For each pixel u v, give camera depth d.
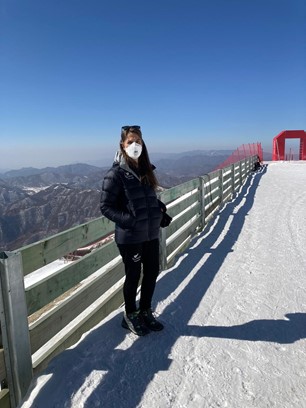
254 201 10.92
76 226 3.08
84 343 2.95
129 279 2.99
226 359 2.75
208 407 2.24
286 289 4.11
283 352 2.84
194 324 3.31
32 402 2.28
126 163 2.79
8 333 2.24
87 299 3.20
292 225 7.57
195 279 4.47
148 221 2.86
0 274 2.17
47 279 2.64
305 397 2.32
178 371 2.60
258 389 2.40
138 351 2.85
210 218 8.33
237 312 3.54
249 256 5.45
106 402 2.28
